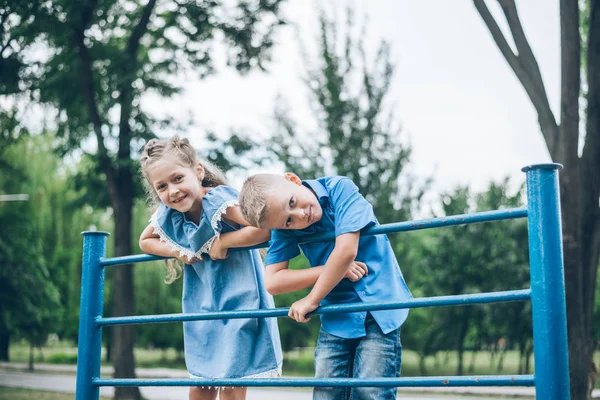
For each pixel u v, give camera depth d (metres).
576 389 8.13
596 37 8.61
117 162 14.17
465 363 31.94
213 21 14.51
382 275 2.84
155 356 40.16
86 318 3.26
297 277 2.76
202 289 3.42
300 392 18.31
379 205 15.65
